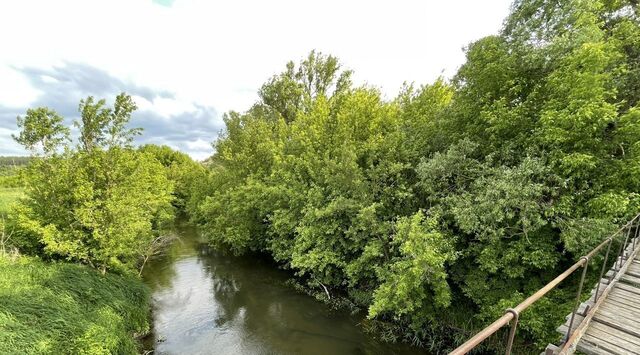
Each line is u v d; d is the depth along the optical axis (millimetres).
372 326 11398
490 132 10969
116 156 11148
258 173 19047
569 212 8320
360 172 12820
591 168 8492
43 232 9617
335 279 14328
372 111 16297
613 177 8375
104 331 7543
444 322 10445
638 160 8117
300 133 17422
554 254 8641
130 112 11141
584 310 5352
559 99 9281
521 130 10117
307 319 12109
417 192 12320
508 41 11523
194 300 13727
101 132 10977
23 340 5938
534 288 8977
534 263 8438
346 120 16031
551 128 8617
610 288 6340
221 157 23781
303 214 14477
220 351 9953
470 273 10188
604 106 8016
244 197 18078
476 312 10266
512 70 10547
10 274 8203
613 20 11672
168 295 14062
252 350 10031
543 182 8750
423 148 13078
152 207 16594
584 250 7926
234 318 12156
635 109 8438
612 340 4668
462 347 1943
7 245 9953
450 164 10609
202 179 29781
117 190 11102
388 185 12844
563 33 10055
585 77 8375
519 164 9500
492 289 9711
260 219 18453
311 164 15148
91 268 10617
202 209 21297
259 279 16406
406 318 10969
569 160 8211
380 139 14062
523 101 10766
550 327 8062
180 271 17562
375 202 12289
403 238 9656
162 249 21578
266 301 13727
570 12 10117
